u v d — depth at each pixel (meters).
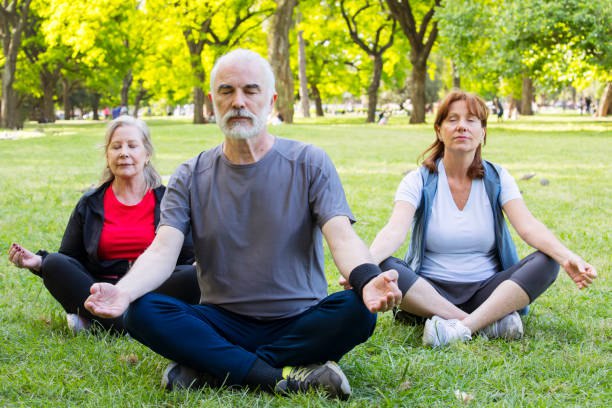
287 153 3.13
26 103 56.88
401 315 4.02
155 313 2.92
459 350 3.50
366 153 17.61
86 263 4.12
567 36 25.86
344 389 2.89
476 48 29.69
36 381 3.05
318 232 3.18
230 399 2.85
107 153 4.05
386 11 40.34
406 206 3.96
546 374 3.19
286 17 33.25
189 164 3.20
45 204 8.91
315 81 50.84
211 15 37.00
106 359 3.37
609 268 5.50
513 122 37.34
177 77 38.16
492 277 3.90
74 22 33.31
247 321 3.14
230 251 3.10
